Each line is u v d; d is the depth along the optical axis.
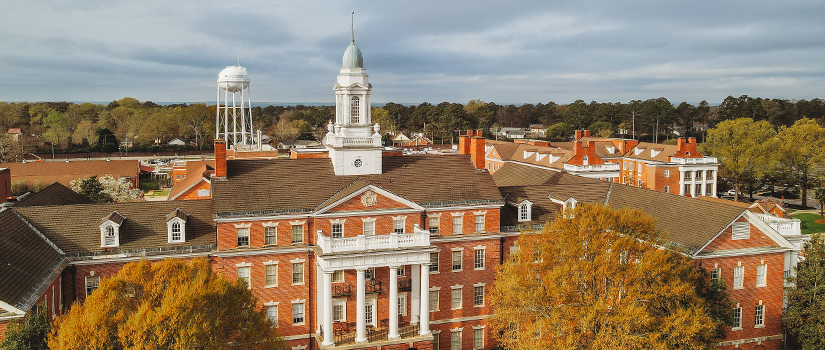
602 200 61.09
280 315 49.41
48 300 41.09
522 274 43.75
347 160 54.31
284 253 49.06
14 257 40.50
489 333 54.56
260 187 51.06
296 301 49.69
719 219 49.00
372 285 49.84
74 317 31.75
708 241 47.59
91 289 46.31
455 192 54.56
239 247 48.31
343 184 53.41
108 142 186.38
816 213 110.69
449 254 52.81
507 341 45.31
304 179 53.22
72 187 95.38
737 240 49.03
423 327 49.16
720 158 123.94
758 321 50.41
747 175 124.00
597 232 41.53
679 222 52.09
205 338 32.94
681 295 39.09
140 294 35.28
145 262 36.16
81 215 49.06
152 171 148.88
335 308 50.09
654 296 38.97
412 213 51.94
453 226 53.59
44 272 41.62
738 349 49.84
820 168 128.12
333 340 47.50
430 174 56.38
